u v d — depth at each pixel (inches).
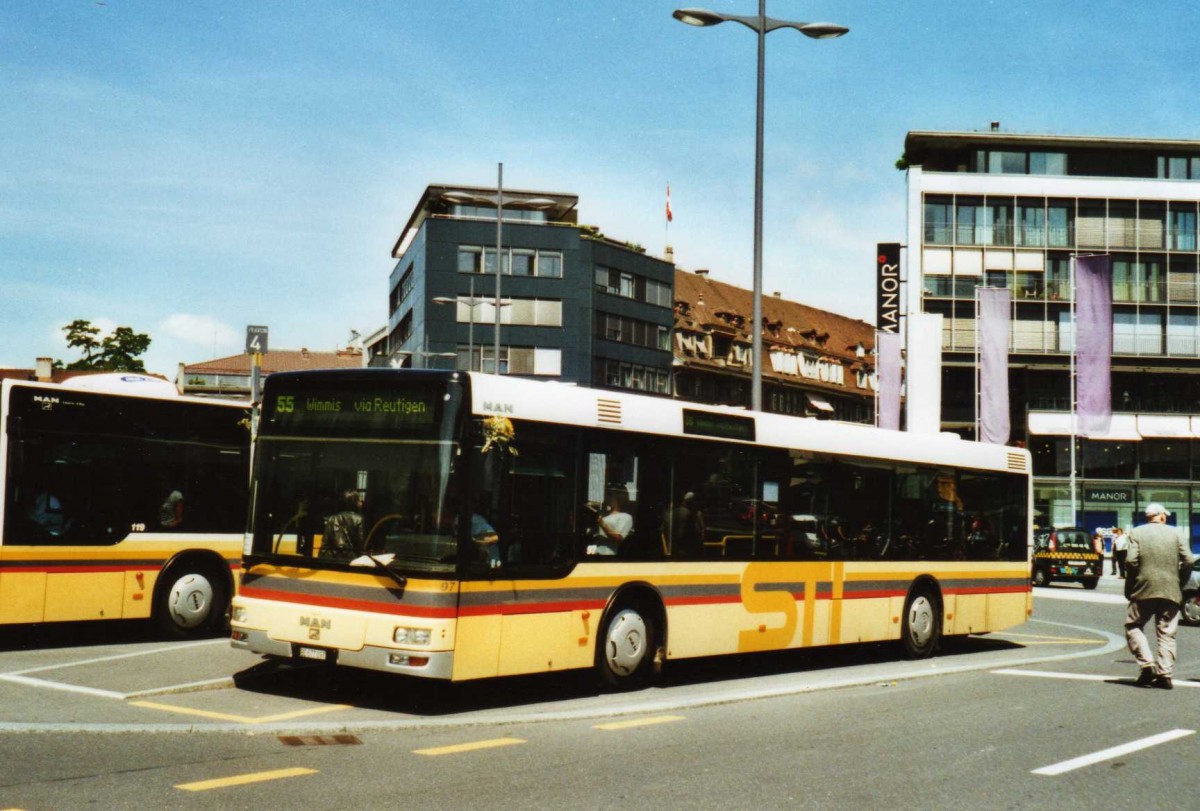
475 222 3038.9
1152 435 2512.3
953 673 565.3
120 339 3599.9
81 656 514.6
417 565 390.0
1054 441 2522.1
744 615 513.3
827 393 4101.9
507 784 291.4
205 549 584.4
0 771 290.4
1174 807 287.1
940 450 641.6
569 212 3213.6
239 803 264.4
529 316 3051.2
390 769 306.3
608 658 452.4
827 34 751.1
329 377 419.5
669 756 334.0
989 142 2566.4
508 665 408.2
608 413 455.2
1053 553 1534.2
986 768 329.7
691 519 490.3
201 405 587.8
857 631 578.6
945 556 638.5
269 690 435.2
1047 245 2519.7
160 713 381.1
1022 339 2506.2
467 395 399.2
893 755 345.1
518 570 413.4
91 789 274.2
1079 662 627.2
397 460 401.4
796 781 305.0
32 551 521.7
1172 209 2534.5
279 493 422.9
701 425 498.9
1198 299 2519.7
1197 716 434.6
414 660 383.9
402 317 3368.6
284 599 413.4
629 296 3235.7
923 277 2516.0
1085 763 339.9
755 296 740.7
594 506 447.2
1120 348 2513.5
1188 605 938.1
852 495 581.3
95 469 546.0
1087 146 2566.4
